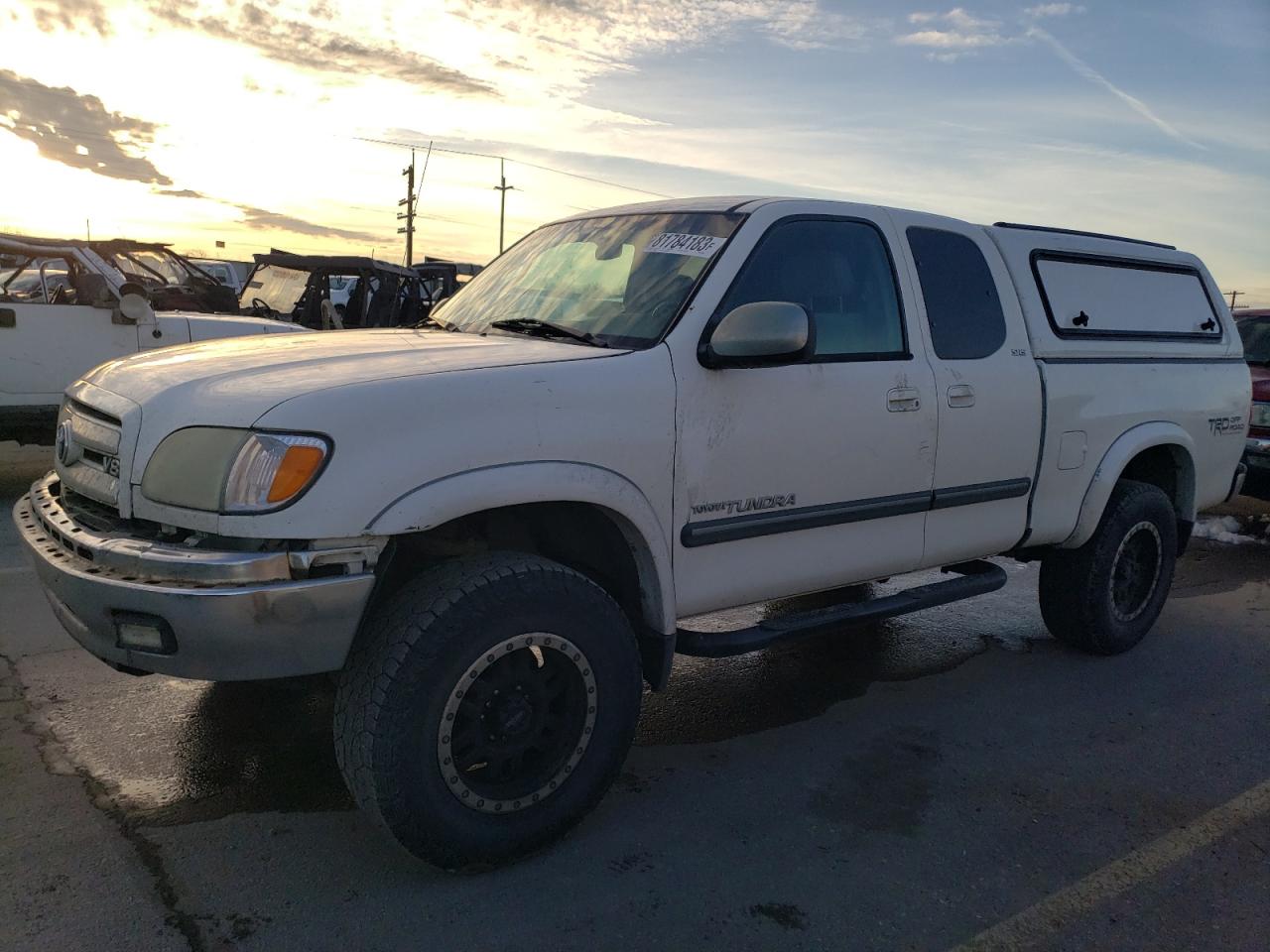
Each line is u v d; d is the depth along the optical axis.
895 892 2.85
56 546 2.85
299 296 12.71
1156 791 3.55
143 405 2.79
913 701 4.32
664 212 3.78
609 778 3.04
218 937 2.51
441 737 2.65
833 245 3.70
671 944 2.58
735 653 3.38
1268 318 8.74
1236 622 5.70
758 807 3.32
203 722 3.69
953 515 4.05
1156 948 2.66
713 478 3.22
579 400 2.89
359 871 2.83
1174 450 5.17
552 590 2.79
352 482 2.50
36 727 3.59
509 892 2.77
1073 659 4.95
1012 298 4.29
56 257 8.48
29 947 2.44
